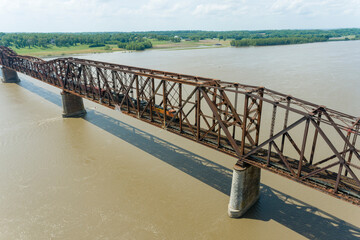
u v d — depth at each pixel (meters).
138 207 22.47
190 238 19.33
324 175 17.50
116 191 24.55
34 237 19.53
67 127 39.56
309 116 15.47
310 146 31.20
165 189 24.67
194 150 31.86
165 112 24.92
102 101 34.41
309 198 22.97
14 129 38.88
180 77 26.42
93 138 35.59
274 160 19.31
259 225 20.30
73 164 29.12
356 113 41.97
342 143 32.06
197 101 21.28
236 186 20.17
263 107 45.19
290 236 19.25
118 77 30.84
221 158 29.91
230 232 19.75
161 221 20.92
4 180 26.17
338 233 19.33
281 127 36.53
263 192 23.80
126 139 35.19
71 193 24.33
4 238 19.44
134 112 30.47
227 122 21.86
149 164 28.91
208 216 21.34
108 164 29.05
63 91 42.66
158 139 35.06
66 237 19.52
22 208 22.44
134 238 19.39
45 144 33.91
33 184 25.62
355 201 14.78
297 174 17.05
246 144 22.06
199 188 24.75
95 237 19.50
